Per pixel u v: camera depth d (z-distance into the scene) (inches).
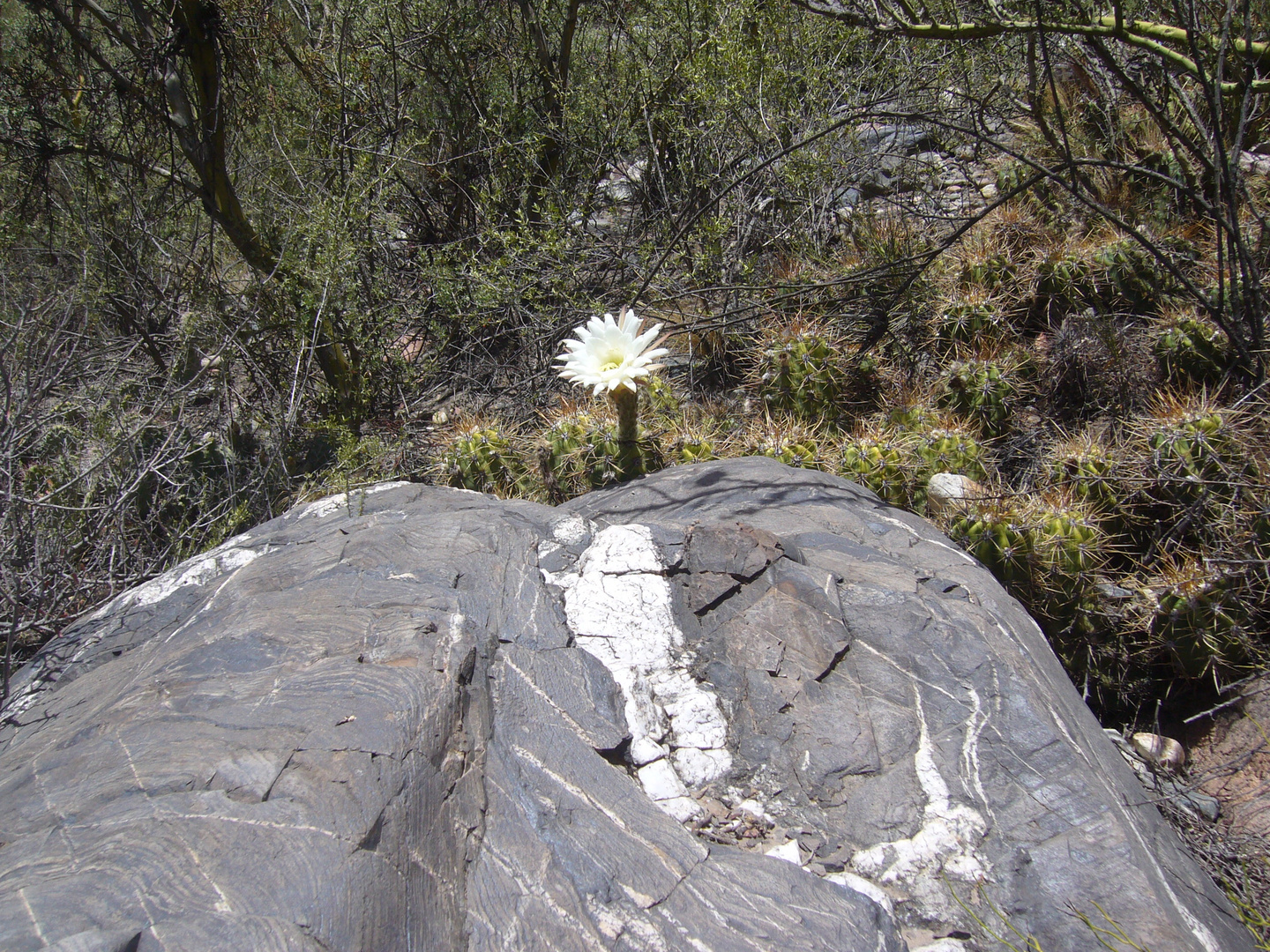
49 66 214.7
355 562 96.6
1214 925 75.4
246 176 235.9
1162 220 177.8
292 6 239.9
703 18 236.1
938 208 198.4
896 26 163.0
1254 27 175.3
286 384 210.8
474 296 218.4
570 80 249.1
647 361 130.5
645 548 102.0
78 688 93.0
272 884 53.2
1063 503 123.3
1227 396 146.3
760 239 217.3
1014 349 159.6
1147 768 112.0
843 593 98.7
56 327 185.8
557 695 82.2
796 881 68.6
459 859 63.2
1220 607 115.6
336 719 67.4
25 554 144.5
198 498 176.6
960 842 76.9
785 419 154.9
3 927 48.8
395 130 238.4
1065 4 167.0
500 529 103.4
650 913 63.2
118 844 55.2
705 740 84.6
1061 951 70.3
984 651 92.4
